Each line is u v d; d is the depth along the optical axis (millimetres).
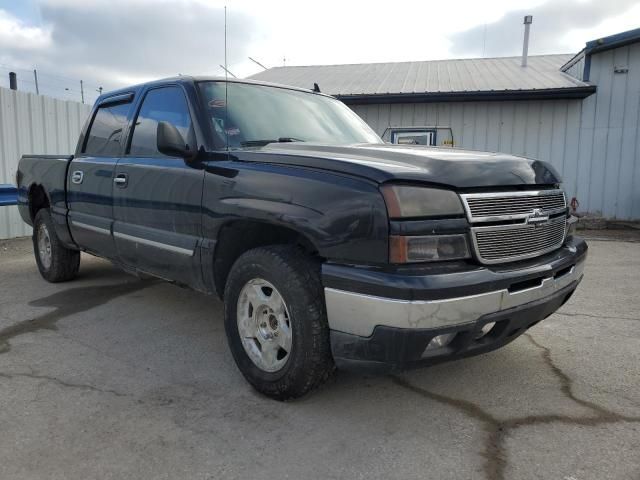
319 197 2713
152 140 4113
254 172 3082
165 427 2789
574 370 3549
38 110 9578
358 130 4465
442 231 2543
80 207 4953
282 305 2957
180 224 3635
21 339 4129
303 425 2816
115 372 3498
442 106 12406
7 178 9047
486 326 2943
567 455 2537
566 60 15875
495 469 2430
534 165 3133
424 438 2697
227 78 4035
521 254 2857
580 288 5867
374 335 2535
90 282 5965
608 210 11953
